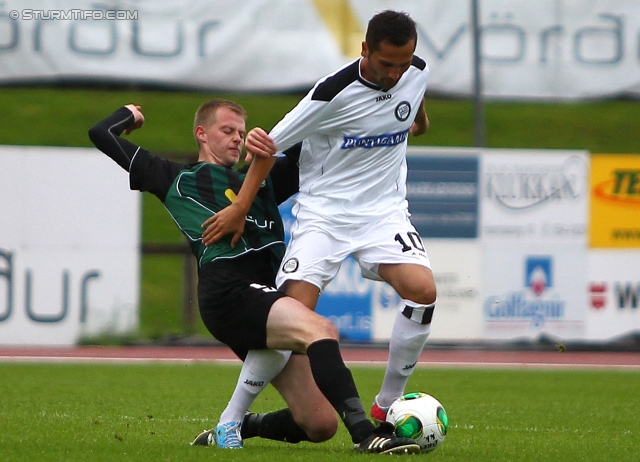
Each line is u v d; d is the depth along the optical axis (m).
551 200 50.88
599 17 69.12
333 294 49.12
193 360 46.50
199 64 66.81
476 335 50.34
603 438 21.84
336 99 18.64
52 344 48.19
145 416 24.83
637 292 51.50
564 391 35.34
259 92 67.25
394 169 20.02
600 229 51.22
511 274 50.53
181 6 66.62
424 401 17.64
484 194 50.38
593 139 89.00
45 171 48.09
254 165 17.47
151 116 87.56
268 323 16.84
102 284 48.75
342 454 16.48
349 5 66.62
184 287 51.44
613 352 52.41
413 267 19.38
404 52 17.72
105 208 48.66
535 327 50.78
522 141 87.50
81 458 16.00
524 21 68.50
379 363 46.03
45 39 65.94
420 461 15.69
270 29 66.88
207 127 18.97
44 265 48.12
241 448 17.69
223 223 17.45
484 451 18.61
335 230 19.48
